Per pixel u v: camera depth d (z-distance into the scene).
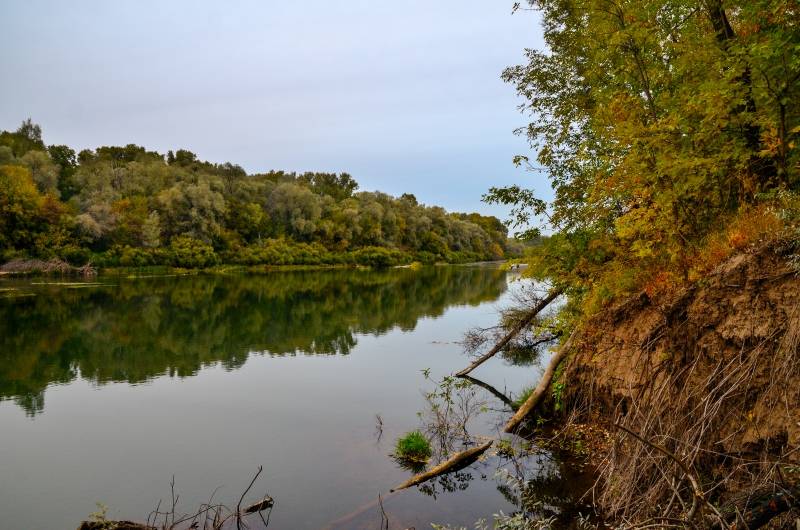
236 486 8.05
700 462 5.52
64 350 19.27
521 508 6.79
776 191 7.17
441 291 41.91
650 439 5.55
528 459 8.36
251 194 83.75
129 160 100.94
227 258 68.06
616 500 5.90
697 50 8.02
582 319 10.08
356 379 14.73
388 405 12.12
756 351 5.25
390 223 90.12
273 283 49.53
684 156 7.59
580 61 13.03
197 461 9.09
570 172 12.70
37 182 64.06
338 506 7.24
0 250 52.78
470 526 6.41
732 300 6.07
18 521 7.15
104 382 14.81
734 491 4.91
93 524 6.06
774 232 6.22
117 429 10.88
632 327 8.30
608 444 7.95
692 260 7.47
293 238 80.75
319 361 17.22
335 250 82.69
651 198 8.19
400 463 8.70
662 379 6.71
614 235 10.43
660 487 5.20
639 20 8.47
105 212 59.44
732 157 7.73
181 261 61.31
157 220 61.59
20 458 9.34
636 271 8.73
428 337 21.55
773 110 7.26
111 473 8.65
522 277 11.69
